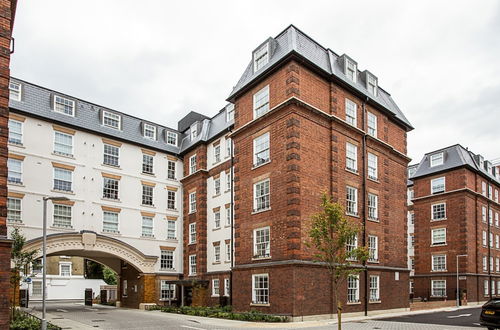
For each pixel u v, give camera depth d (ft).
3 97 48.08
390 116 104.99
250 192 86.89
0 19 49.08
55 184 101.76
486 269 148.56
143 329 65.26
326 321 71.67
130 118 123.03
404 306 97.86
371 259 89.40
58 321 78.74
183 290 118.42
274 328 62.28
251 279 81.97
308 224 76.38
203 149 121.08
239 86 96.32
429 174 152.05
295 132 77.61
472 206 145.79
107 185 112.16
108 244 107.65
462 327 63.41
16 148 95.91
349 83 90.12
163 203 124.16
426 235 150.41
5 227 46.55
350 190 87.76
